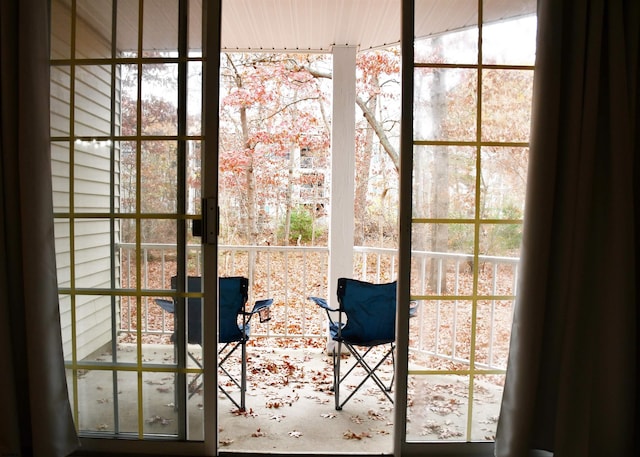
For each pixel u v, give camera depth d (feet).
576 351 6.34
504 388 6.50
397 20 10.35
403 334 6.80
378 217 24.77
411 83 6.65
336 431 8.06
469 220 6.79
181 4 6.63
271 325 18.08
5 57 6.17
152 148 6.72
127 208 6.77
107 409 6.96
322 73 22.67
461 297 6.84
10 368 6.34
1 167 6.28
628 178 6.12
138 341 6.87
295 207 23.27
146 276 6.81
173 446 6.87
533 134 6.14
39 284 6.23
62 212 6.79
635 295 6.28
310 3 9.52
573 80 6.04
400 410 6.86
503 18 6.70
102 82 6.72
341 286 8.50
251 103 21.50
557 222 6.24
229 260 22.98
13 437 6.39
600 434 6.37
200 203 6.74
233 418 8.53
